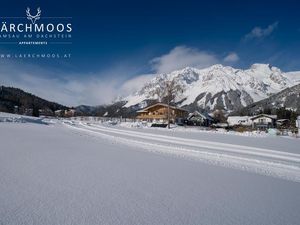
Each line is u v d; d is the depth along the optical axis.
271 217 4.24
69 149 10.91
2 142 12.09
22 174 6.11
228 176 7.20
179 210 4.34
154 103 69.81
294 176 7.87
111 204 4.44
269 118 66.38
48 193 4.82
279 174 8.07
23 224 3.55
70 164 7.55
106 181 5.85
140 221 3.83
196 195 5.20
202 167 8.45
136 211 4.19
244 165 9.44
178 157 10.61
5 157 8.21
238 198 5.15
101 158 8.96
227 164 9.47
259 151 13.68
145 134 24.17
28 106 126.75
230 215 4.24
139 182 5.93
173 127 49.44
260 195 5.45
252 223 3.97
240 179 6.90
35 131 20.67
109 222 3.74
